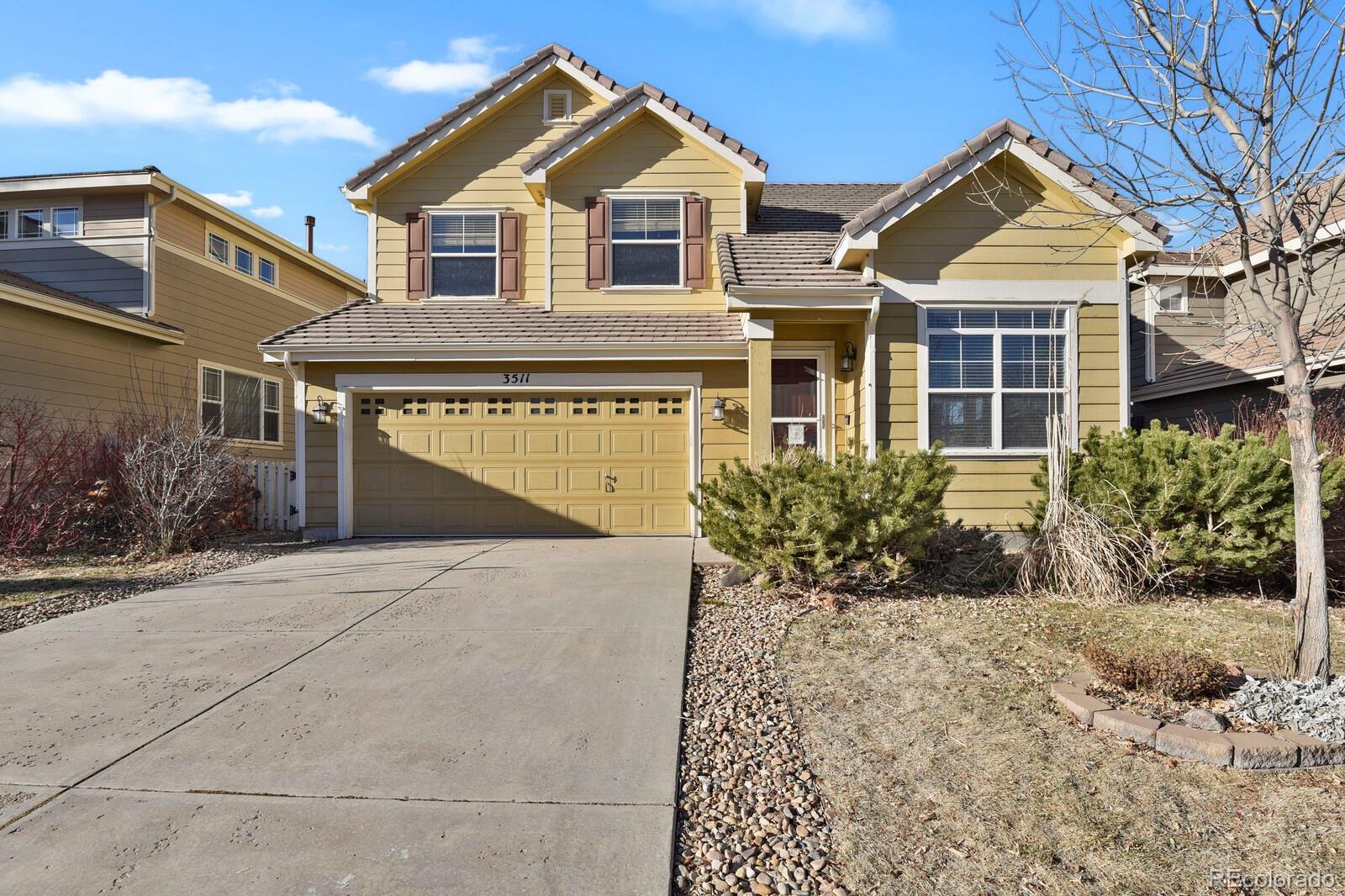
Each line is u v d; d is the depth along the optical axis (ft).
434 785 11.50
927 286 30.78
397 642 18.70
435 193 39.70
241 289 55.93
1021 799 11.18
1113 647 17.97
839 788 11.60
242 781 11.61
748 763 12.46
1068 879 9.37
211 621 20.86
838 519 21.75
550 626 19.95
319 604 22.61
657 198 38.60
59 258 46.85
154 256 46.91
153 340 47.16
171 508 32.50
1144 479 23.67
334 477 35.94
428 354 35.29
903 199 29.94
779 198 46.21
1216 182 14.61
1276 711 13.08
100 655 17.89
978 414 31.01
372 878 9.25
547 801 11.07
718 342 35.04
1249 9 13.93
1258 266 38.06
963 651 17.76
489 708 14.53
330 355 35.24
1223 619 20.63
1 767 12.02
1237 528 22.31
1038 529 24.97
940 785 11.64
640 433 36.27
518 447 36.29
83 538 32.86
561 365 36.04
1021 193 30.83
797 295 30.48
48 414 39.06
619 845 9.99
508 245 39.22
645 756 12.46
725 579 24.84
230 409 54.60
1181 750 12.39
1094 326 30.94
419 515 36.35
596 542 34.17
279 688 15.56
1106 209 29.99
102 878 9.25
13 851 9.78
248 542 35.45
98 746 12.83
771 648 18.16
